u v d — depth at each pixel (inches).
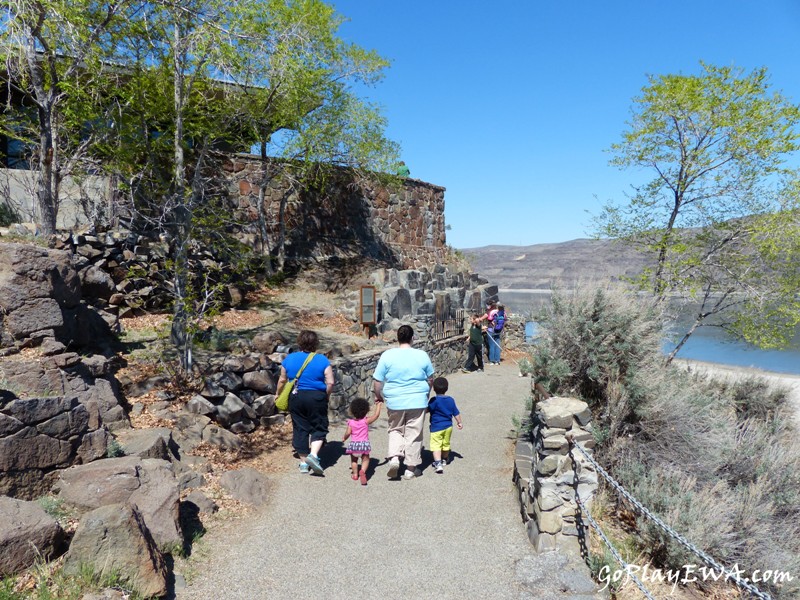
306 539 193.6
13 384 195.5
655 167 474.0
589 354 267.9
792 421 415.2
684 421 259.4
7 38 287.9
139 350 330.6
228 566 172.1
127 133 401.1
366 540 194.5
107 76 366.6
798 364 1161.4
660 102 448.1
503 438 322.0
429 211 911.0
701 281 445.4
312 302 554.6
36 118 406.0
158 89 390.9
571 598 158.6
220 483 225.3
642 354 267.9
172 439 239.1
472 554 186.7
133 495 171.9
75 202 425.7
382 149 660.7
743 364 1158.3
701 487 245.1
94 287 374.6
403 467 270.1
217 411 280.1
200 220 356.2
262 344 367.2
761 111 422.3
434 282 626.2
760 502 245.8
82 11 307.9
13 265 225.9
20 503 147.1
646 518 211.8
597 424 256.7
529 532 200.5
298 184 685.9
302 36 408.8
